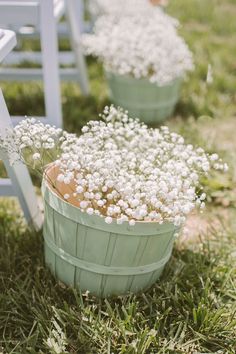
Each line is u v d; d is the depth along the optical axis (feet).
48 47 7.34
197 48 13.08
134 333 5.49
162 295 5.93
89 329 5.50
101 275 5.66
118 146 6.71
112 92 9.94
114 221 5.12
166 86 9.47
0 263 6.31
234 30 14.75
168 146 6.13
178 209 5.22
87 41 9.94
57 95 7.64
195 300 5.98
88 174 5.39
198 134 9.43
